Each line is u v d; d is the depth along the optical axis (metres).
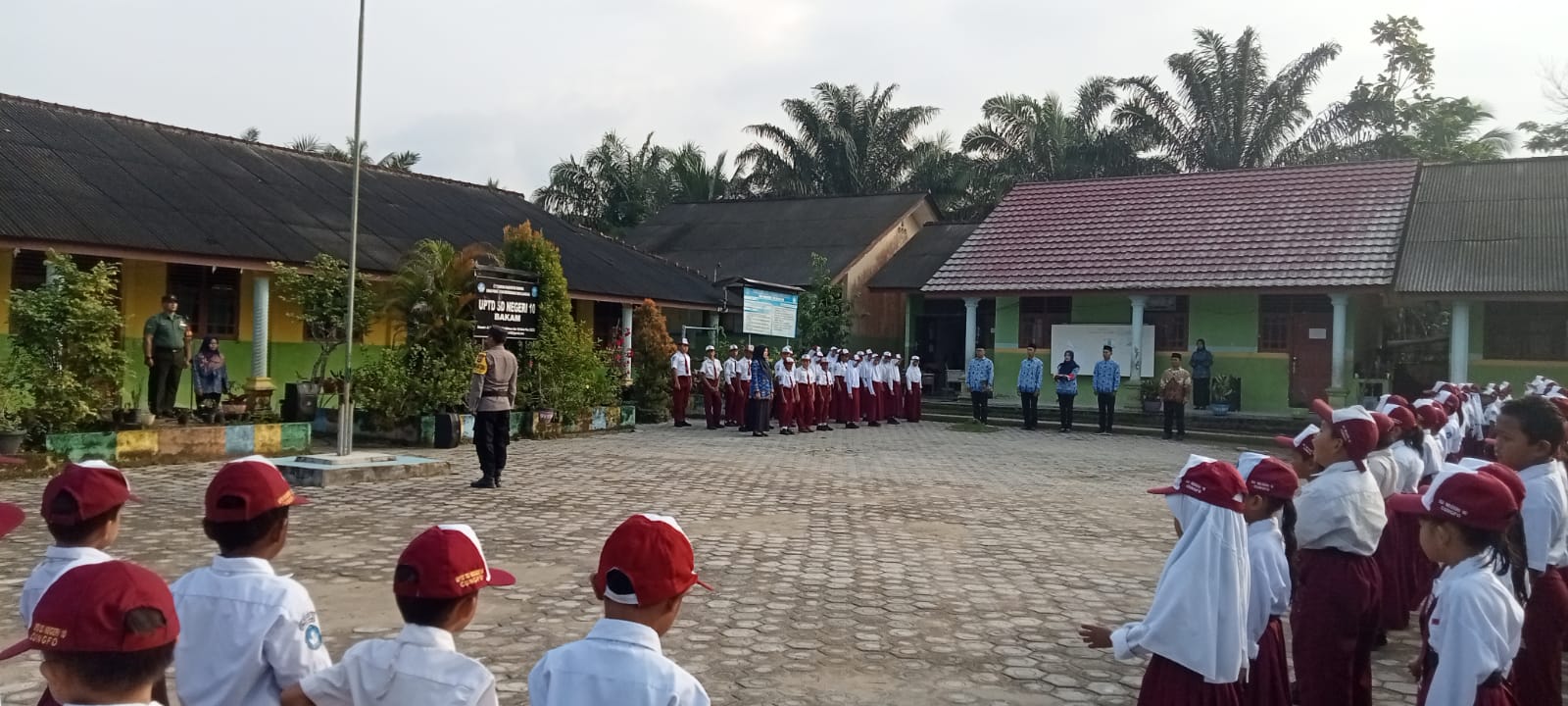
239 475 3.09
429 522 9.15
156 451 12.08
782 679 5.39
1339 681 4.42
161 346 13.21
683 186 40.56
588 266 21.72
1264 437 21.09
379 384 14.98
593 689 2.58
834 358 22.64
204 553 7.68
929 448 18.02
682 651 5.77
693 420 22.59
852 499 11.46
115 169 15.81
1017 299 26.00
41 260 14.54
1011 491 12.64
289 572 7.21
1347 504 4.44
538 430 16.84
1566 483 4.97
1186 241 24.77
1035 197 28.75
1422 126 32.00
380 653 2.75
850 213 31.80
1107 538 9.63
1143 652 3.85
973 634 6.30
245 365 16.98
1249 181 26.39
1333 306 22.30
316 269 15.06
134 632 2.08
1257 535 4.20
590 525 9.26
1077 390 24.41
